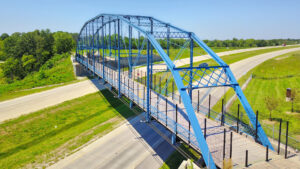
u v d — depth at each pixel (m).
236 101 40.66
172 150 26.98
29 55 99.19
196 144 17.72
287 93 38.41
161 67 72.44
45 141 32.72
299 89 46.03
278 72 65.00
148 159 25.59
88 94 53.03
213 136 19.55
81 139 32.06
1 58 121.19
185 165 18.89
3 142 32.59
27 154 28.84
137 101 29.17
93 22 55.16
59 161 26.72
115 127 35.31
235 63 86.38
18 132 35.50
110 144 29.89
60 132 35.62
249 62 87.56
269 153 17.41
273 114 33.41
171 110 26.34
